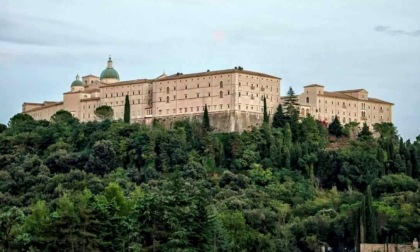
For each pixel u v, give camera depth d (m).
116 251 191.00
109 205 198.88
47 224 189.88
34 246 188.88
